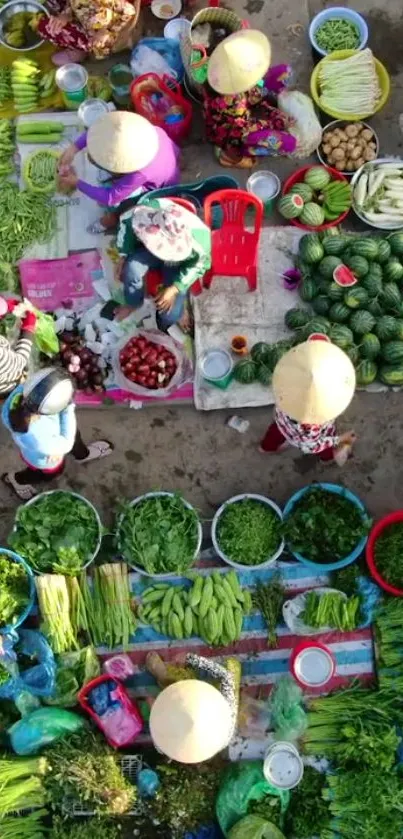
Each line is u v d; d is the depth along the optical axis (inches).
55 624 193.6
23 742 189.0
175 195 207.3
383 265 205.0
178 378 209.2
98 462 213.2
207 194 211.5
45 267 219.6
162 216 183.9
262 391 209.6
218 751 174.6
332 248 205.8
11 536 200.4
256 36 191.9
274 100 218.5
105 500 211.6
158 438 213.8
